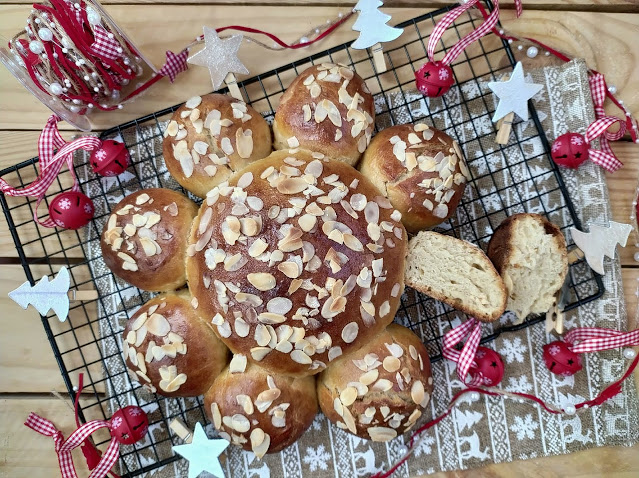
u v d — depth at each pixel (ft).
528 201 1.37
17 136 1.38
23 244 1.36
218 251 1.08
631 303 1.39
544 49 1.38
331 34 1.39
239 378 1.13
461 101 1.38
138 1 1.37
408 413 1.15
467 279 1.19
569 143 1.27
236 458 1.35
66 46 1.15
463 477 1.37
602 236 1.26
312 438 1.36
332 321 1.07
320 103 1.16
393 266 1.13
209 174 1.16
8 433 1.38
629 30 1.38
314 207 1.08
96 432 1.37
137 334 1.14
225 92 1.37
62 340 1.38
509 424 1.36
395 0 1.38
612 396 1.29
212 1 1.38
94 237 1.36
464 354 1.23
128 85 1.38
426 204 1.17
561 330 1.28
